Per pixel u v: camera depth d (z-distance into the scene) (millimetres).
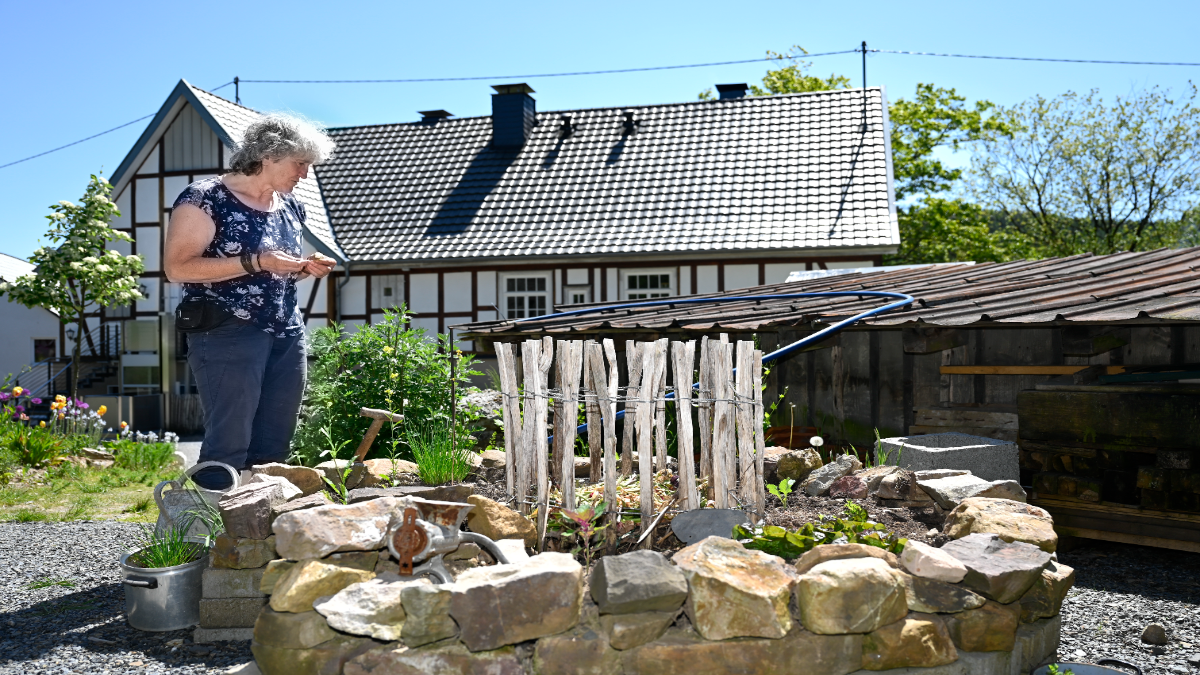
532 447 3549
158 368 20766
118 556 5113
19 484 8562
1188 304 5199
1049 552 3117
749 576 2709
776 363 6949
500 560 2969
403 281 19344
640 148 20891
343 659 2672
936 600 2812
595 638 2604
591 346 3568
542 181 20500
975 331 6168
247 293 3721
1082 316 5109
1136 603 4039
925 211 29906
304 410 6211
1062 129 31281
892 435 6473
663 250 17719
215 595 3328
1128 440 4812
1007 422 5945
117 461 10227
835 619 2643
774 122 20734
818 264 17516
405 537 2773
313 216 19797
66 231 20312
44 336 26594
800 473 4430
